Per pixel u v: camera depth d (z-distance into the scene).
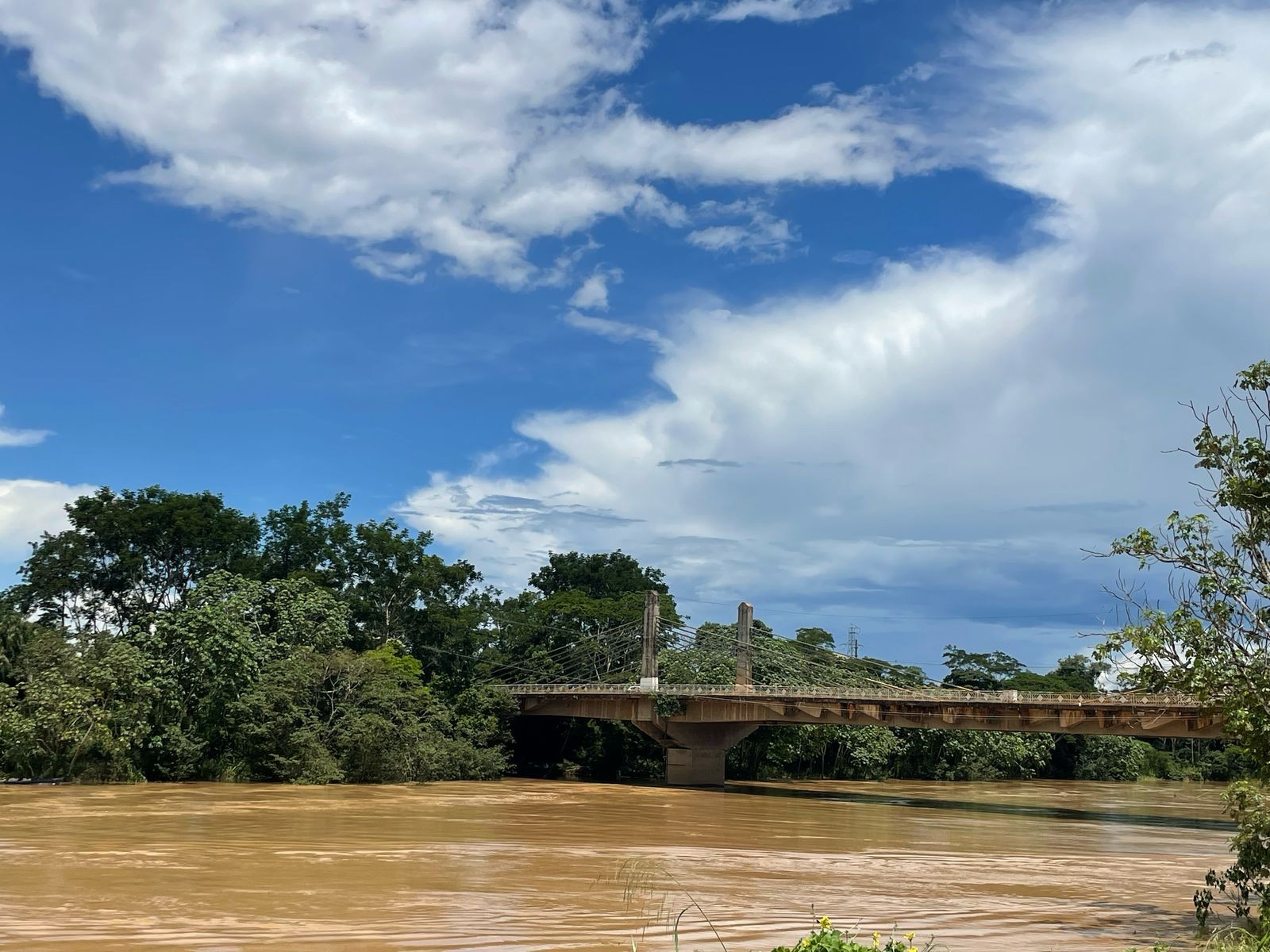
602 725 97.12
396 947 19.19
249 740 64.81
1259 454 21.38
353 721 67.69
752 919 23.44
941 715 73.44
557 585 126.38
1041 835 50.19
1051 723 69.31
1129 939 22.03
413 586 92.44
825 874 32.75
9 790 52.84
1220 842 49.34
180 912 22.33
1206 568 21.64
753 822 52.66
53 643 62.34
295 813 46.97
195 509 87.06
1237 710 21.25
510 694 89.62
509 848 36.53
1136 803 81.62
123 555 85.25
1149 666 21.97
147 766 61.62
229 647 64.62
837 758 109.25
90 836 35.69
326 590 82.88
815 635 133.25
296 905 23.50
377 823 44.09
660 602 112.06
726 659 99.88
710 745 88.00
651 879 29.78
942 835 49.06
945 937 21.94
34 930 20.09
